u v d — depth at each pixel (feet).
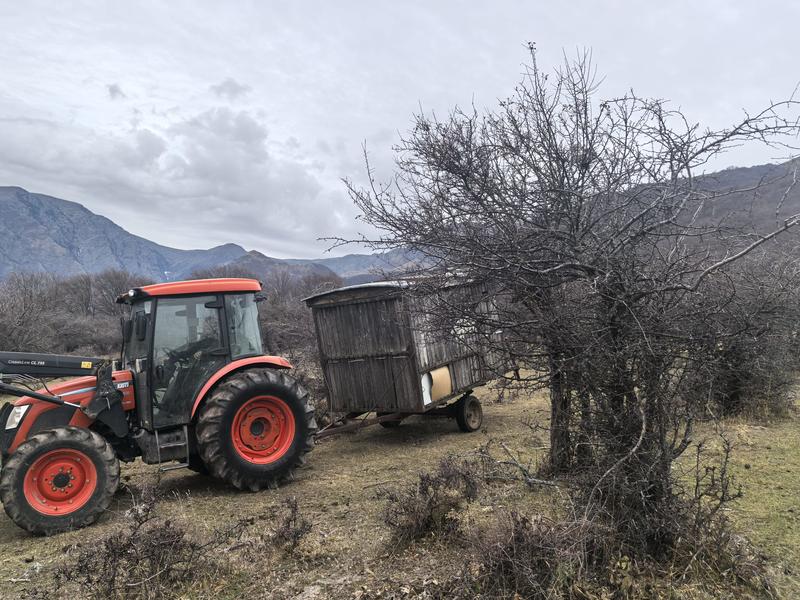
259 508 17.60
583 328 12.07
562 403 14.35
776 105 10.18
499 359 14.78
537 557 10.67
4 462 16.83
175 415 19.51
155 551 12.10
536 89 13.71
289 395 20.59
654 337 11.09
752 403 24.32
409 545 13.26
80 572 11.85
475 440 25.36
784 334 16.81
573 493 12.42
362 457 23.99
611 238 11.60
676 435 11.63
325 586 11.89
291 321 47.67
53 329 76.38
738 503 14.90
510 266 12.34
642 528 11.35
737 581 10.87
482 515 14.25
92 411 18.20
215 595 11.66
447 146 13.25
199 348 20.29
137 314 20.13
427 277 14.89
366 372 26.53
